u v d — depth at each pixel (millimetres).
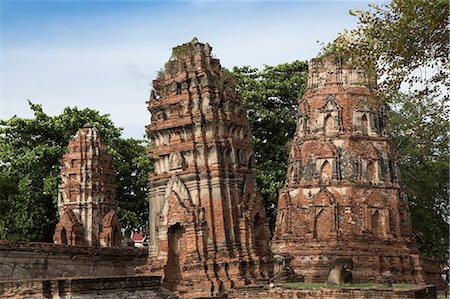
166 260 31906
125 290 23188
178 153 32844
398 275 45438
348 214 46125
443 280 51156
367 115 48500
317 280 44219
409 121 53781
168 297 25625
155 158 33750
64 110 63781
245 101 61000
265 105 63875
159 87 34656
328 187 47094
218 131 32938
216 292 29875
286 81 62375
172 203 32188
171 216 32094
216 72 34219
